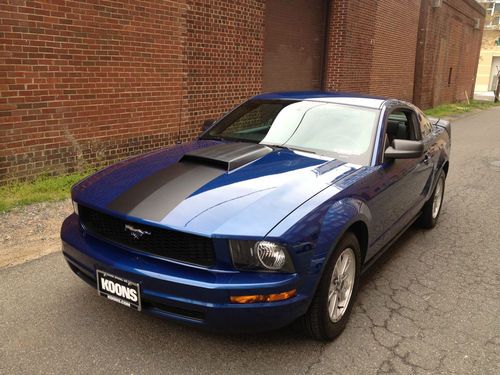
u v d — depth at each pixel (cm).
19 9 580
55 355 300
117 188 323
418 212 529
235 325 275
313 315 307
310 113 441
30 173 629
